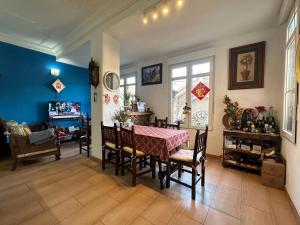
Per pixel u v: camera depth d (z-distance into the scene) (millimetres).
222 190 2172
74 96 5441
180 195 2055
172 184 2355
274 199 1969
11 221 1588
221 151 3453
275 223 1581
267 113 2908
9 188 2211
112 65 3234
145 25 2785
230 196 2031
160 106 4574
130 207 1812
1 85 3959
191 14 2447
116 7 2668
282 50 2766
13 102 4152
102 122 2887
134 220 1611
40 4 2662
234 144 2947
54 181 2420
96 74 3135
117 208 1794
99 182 2395
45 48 4633
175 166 2426
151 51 4098
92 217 1649
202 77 3766
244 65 3125
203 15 2480
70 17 3080
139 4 2367
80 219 1621
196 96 3834
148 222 1584
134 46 3748
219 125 3471
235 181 2422
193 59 3795
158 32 3049
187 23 2719
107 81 3150
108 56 3146
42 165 3057
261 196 2029
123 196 2029
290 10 2162
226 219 1629
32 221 1591
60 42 4277
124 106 4195
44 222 1578
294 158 1835
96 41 3178
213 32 3059
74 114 5109
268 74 2900
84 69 5707
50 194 2068
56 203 1879
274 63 2842
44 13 2938
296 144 1782
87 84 5809
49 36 3924
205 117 3760
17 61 4184
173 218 1640
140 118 4477
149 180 2477
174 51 4090
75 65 5414
